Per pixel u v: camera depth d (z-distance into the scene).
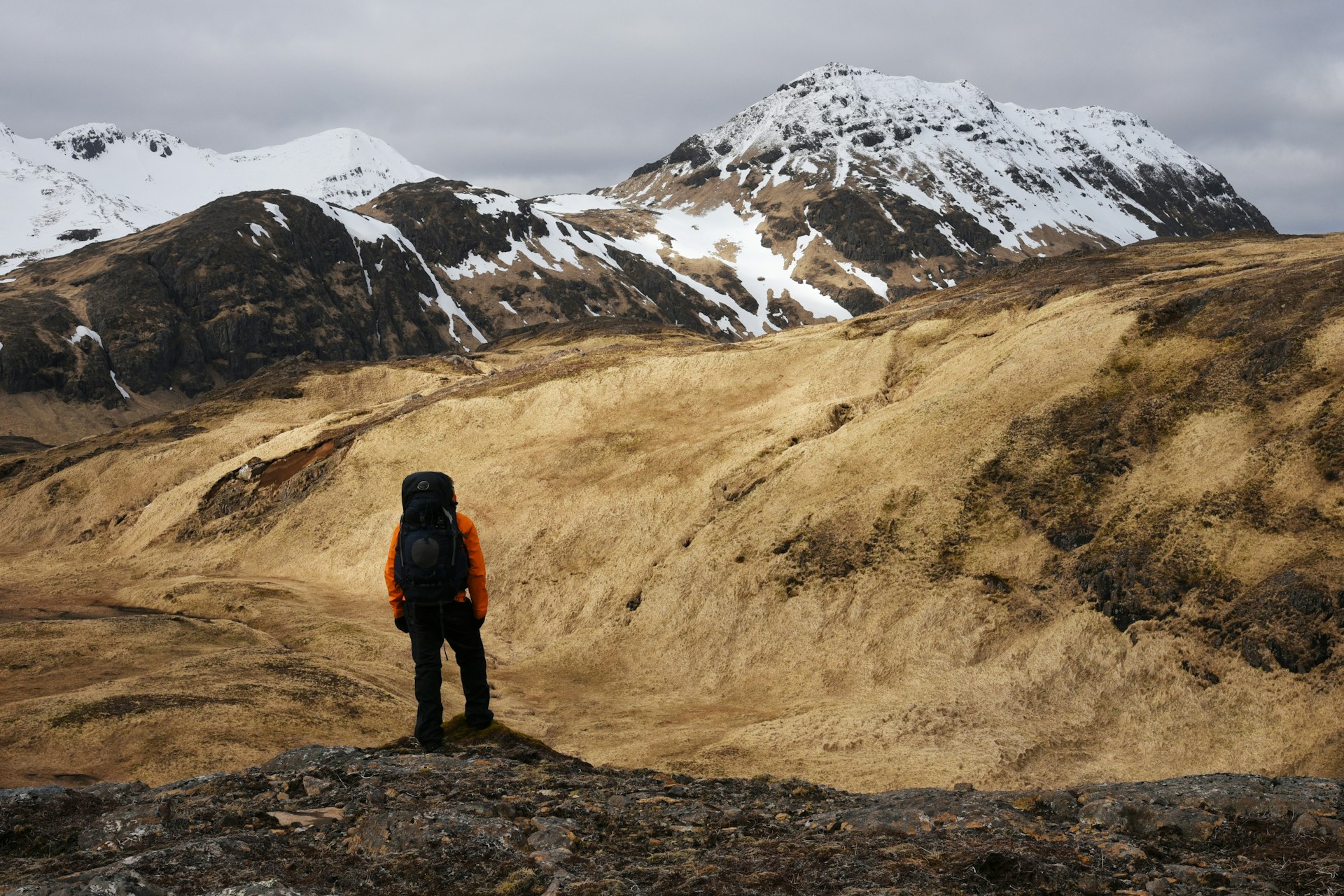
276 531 60.41
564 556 48.66
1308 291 40.53
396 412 69.44
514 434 61.53
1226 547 31.41
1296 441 33.25
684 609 41.56
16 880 4.81
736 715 33.47
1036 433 40.78
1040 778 26.50
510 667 40.53
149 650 35.06
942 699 31.61
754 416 56.34
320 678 30.30
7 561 67.88
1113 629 31.95
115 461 77.69
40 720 24.61
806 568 40.25
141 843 5.41
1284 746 25.55
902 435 44.97
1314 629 27.23
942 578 37.06
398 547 8.77
